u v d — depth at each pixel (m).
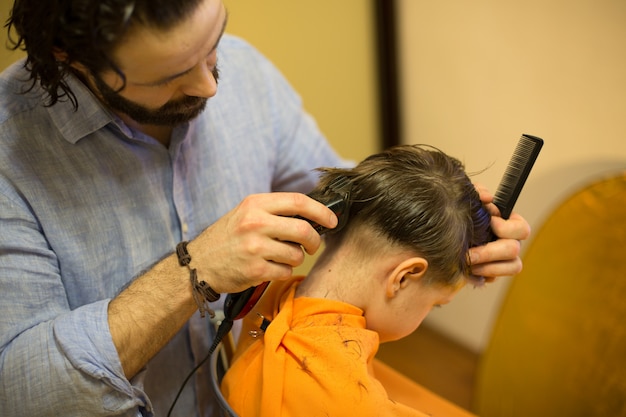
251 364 0.83
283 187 1.18
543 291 1.14
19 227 0.81
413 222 0.80
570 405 1.13
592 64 1.42
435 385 1.91
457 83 1.74
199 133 0.97
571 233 1.11
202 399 0.97
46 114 0.83
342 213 0.80
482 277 0.89
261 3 1.63
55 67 0.72
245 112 1.04
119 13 0.62
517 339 1.16
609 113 1.43
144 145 0.88
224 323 0.81
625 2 1.31
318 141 1.18
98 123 0.82
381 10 1.79
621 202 1.05
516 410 1.17
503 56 1.60
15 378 0.75
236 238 0.74
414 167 0.84
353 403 0.75
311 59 1.76
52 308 0.82
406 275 0.82
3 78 0.84
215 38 0.71
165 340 0.80
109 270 0.88
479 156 1.76
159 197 0.91
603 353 1.09
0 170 0.80
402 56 1.86
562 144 1.55
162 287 0.77
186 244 0.79
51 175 0.83
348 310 0.83
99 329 0.76
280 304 0.87
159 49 0.66
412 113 1.91
